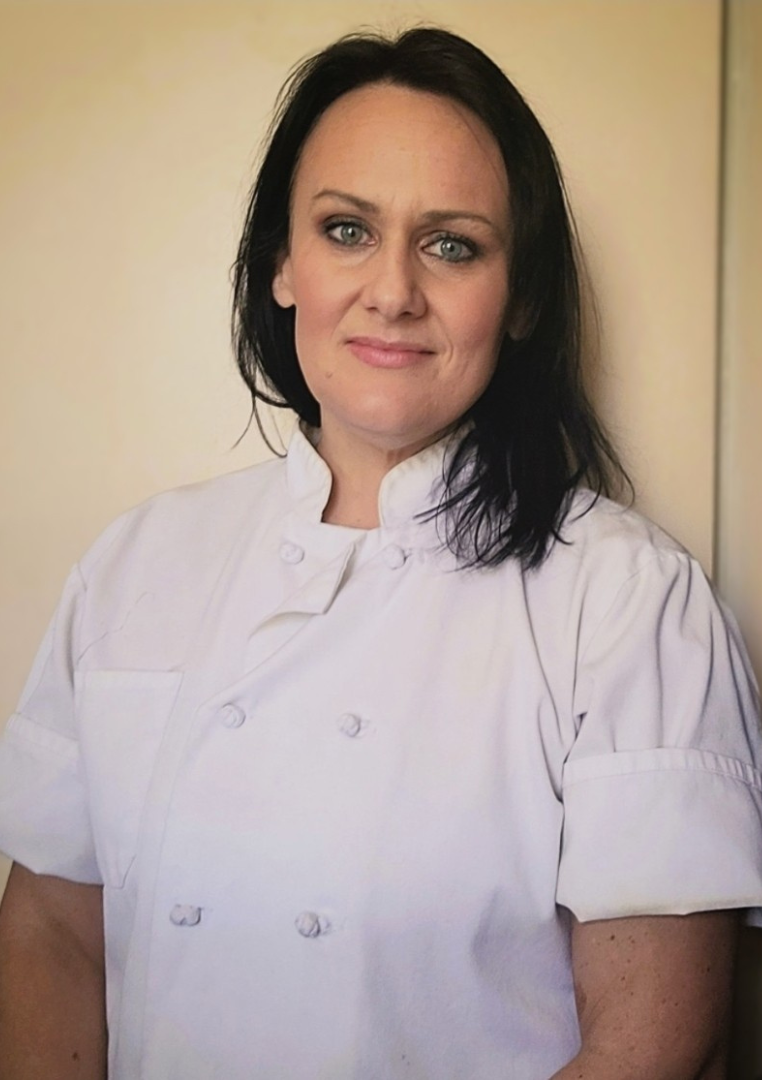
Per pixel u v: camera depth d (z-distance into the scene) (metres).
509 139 1.02
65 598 1.20
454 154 0.99
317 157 1.03
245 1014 0.98
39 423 1.52
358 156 1.00
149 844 1.04
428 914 0.95
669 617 1.00
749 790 0.97
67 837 1.17
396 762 0.98
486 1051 0.97
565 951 1.00
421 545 1.05
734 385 1.48
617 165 1.42
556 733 0.98
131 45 1.49
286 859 0.97
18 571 1.53
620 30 1.41
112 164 1.49
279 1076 0.96
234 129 1.48
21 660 1.54
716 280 1.41
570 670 0.99
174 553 1.17
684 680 0.98
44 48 1.50
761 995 1.47
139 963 1.04
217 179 1.48
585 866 0.93
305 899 0.96
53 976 1.17
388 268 0.97
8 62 1.50
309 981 0.96
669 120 1.41
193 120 1.48
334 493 1.11
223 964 0.99
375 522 1.09
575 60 1.42
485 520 1.05
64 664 1.18
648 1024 0.92
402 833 0.96
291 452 1.13
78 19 1.49
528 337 1.09
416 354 0.99
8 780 1.19
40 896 1.19
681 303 1.41
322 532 1.08
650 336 1.42
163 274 1.49
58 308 1.51
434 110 1.00
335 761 0.99
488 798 0.96
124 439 1.51
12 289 1.51
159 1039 1.00
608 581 1.01
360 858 0.96
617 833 0.93
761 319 1.43
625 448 1.42
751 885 0.93
